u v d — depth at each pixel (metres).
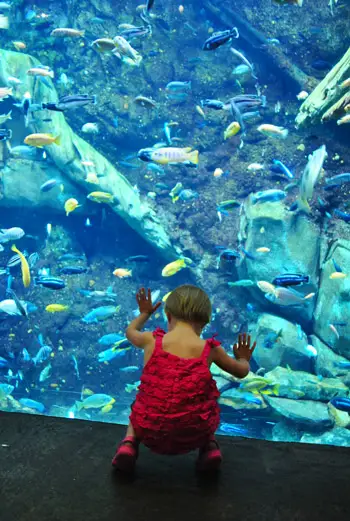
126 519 1.78
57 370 18.55
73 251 20.89
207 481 2.03
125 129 20.69
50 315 19.09
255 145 20.09
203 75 21.06
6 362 14.38
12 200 19.80
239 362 2.13
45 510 1.81
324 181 17.38
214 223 19.36
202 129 20.66
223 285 18.94
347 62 15.16
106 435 2.35
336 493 1.99
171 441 1.92
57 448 2.22
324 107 15.53
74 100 12.30
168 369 1.96
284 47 20.44
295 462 2.21
